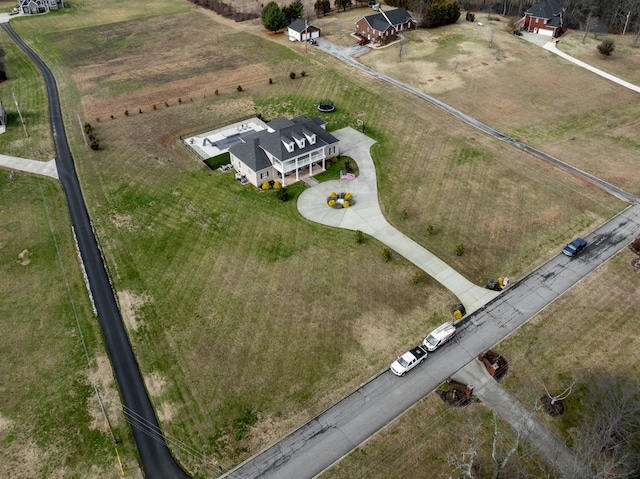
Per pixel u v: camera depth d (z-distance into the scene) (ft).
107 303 161.38
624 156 233.96
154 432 124.88
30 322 155.33
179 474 116.47
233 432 124.47
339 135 252.21
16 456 120.16
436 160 230.68
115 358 143.54
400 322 152.35
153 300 161.89
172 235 188.96
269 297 161.27
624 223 190.19
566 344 144.15
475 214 196.34
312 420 126.82
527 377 135.44
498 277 167.84
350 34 380.37
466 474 108.47
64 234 191.21
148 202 207.00
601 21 382.42
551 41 366.22
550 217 194.08
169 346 146.51
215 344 146.41
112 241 187.21
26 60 351.87
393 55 343.05
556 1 389.39
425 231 188.14
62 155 240.32
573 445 119.14
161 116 272.92
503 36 374.43
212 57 346.33
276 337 148.05
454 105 280.92
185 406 130.52
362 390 133.59
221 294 163.02
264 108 280.10
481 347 144.05
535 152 237.66
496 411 127.13
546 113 273.33
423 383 134.82
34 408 130.72
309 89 299.38
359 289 163.73
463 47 353.51
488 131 255.70
